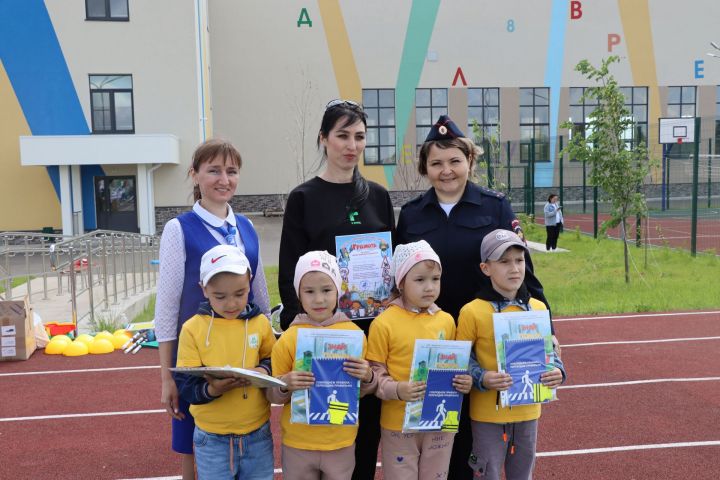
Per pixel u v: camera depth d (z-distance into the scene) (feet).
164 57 84.12
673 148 98.53
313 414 11.00
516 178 111.86
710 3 119.96
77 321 33.78
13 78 81.76
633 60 119.24
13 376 25.63
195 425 11.69
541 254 60.08
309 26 109.50
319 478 11.69
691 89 121.60
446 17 113.39
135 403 22.11
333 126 12.17
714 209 91.15
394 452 11.69
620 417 19.83
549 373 11.70
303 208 12.34
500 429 11.93
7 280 38.91
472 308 11.96
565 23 116.78
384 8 111.45
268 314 13.24
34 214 82.02
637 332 30.76
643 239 63.93
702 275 45.37
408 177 113.19
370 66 111.75
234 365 11.17
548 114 117.91
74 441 18.81
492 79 115.65
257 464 11.53
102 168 82.17
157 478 16.37
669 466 16.33
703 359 26.00
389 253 12.42
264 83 108.88
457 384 11.37
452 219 12.67
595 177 44.09
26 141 76.38
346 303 12.23
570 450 17.46
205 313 11.29
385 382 11.31
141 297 41.65
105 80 83.76
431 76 113.91
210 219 12.30
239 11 107.76
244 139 108.88
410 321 11.65
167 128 84.84
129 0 83.20
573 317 34.50
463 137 12.70
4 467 17.08
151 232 80.79
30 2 81.46
